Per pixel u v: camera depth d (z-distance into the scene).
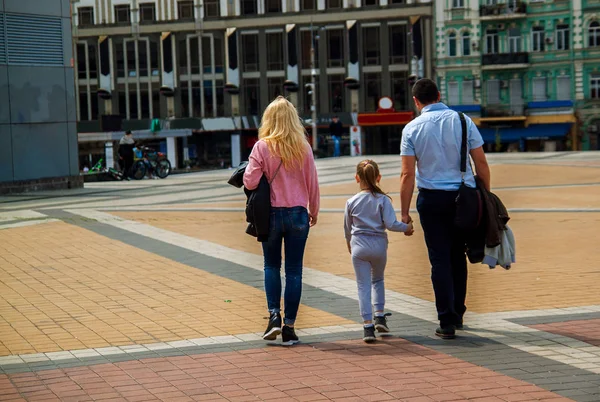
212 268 12.35
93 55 83.06
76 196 25.36
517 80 77.38
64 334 8.59
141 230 16.34
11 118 27.44
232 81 80.50
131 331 8.68
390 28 78.19
